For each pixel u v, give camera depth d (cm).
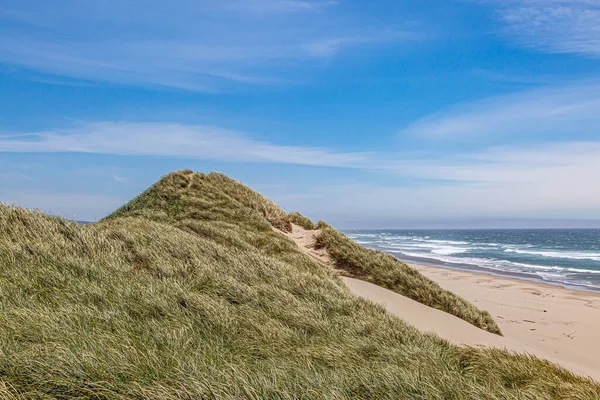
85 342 507
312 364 572
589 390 612
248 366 523
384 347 698
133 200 2091
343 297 1064
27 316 563
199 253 1141
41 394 384
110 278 816
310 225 2258
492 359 732
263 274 1109
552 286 2438
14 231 952
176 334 601
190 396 401
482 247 6894
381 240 10069
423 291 1391
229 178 2433
